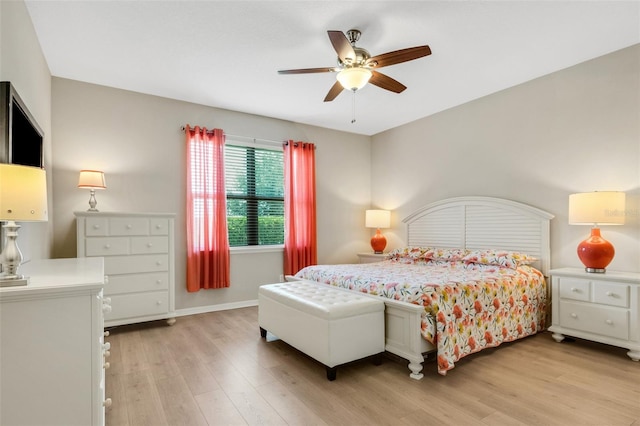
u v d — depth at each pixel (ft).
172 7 7.66
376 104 14.02
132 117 12.41
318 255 16.87
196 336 10.50
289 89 12.31
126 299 10.69
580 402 6.49
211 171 13.73
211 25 8.37
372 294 9.08
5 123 5.51
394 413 6.14
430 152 15.46
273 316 9.61
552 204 11.25
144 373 7.83
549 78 11.31
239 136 14.65
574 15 8.04
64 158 11.23
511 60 10.32
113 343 9.85
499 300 9.23
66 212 11.22
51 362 4.19
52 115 11.06
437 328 7.67
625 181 9.68
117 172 12.09
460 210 13.93
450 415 6.06
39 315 4.14
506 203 12.30
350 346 7.72
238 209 14.88
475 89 12.58
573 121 10.75
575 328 9.48
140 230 10.93
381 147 18.10
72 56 9.87
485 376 7.65
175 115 13.24
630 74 9.58
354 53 7.77
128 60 10.12
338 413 6.15
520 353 9.06
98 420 4.42
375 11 7.82
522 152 12.05
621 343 8.61
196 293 13.41
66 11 7.75
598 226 10.12
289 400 6.62
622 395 6.76
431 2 7.51
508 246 12.27
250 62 10.27
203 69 10.73
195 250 13.19
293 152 15.88
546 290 10.96
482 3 7.57
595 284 9.11
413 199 16.29
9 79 6.23
